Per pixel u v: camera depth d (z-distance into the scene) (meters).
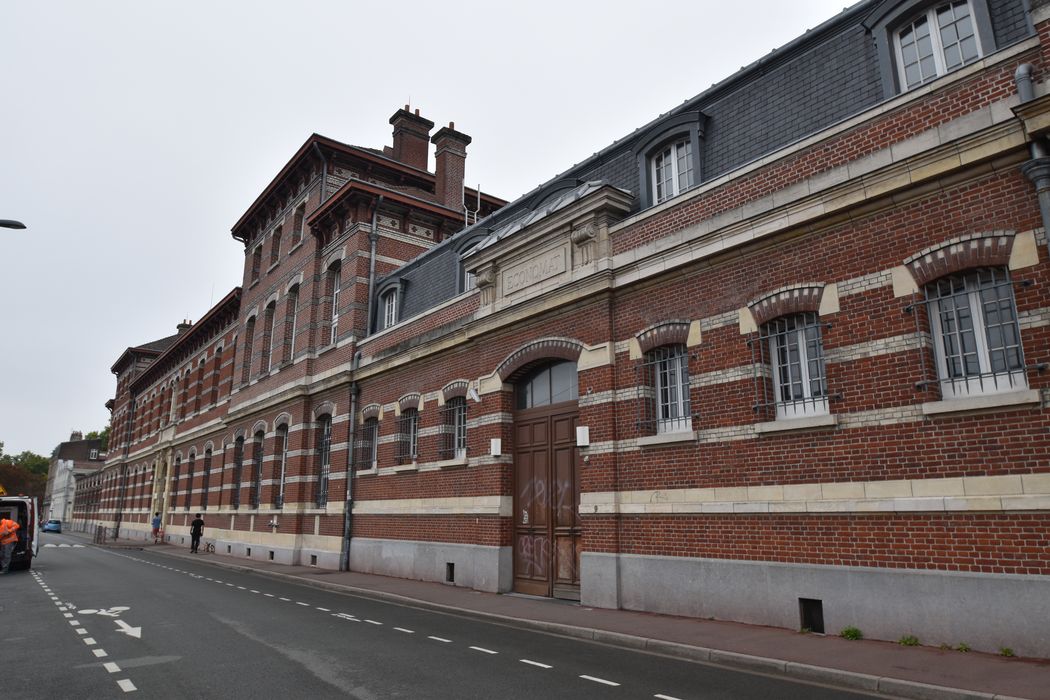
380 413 19.92
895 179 8.82
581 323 13.23
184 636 9.98
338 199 23.16
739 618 9.85
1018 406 7.58
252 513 26.58
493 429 15.20
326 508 21.67
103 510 58.97
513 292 15.10
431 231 24.30
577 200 13.32
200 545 33.12
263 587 16.92
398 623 11.17
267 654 8.66
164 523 40.84
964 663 7.04
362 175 26.20
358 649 8.97
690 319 11.28
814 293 9.66
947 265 8.35
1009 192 7.98
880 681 6.60
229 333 35.09
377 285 22.30
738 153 11.48
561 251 13.88
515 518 14.74
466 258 16.47
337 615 12.06
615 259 12.68
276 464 25.44
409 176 26.80
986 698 5.94
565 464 13.78
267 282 29.27
